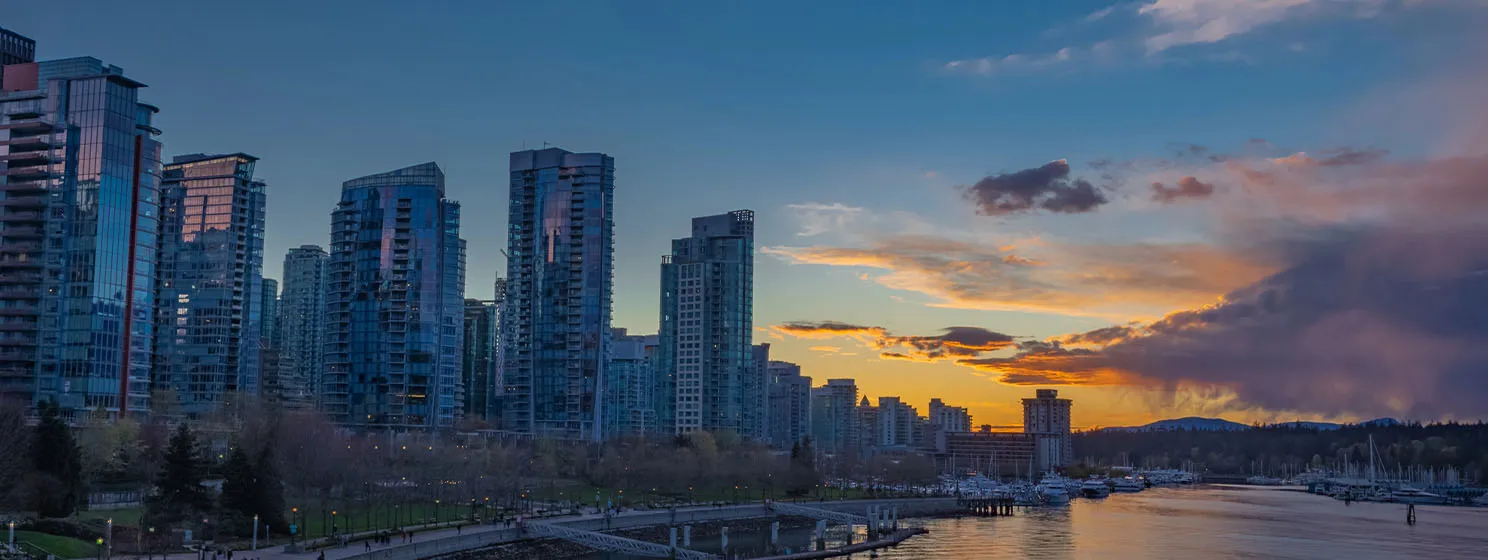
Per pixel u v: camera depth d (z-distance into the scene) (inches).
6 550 6648.6
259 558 7416.3
